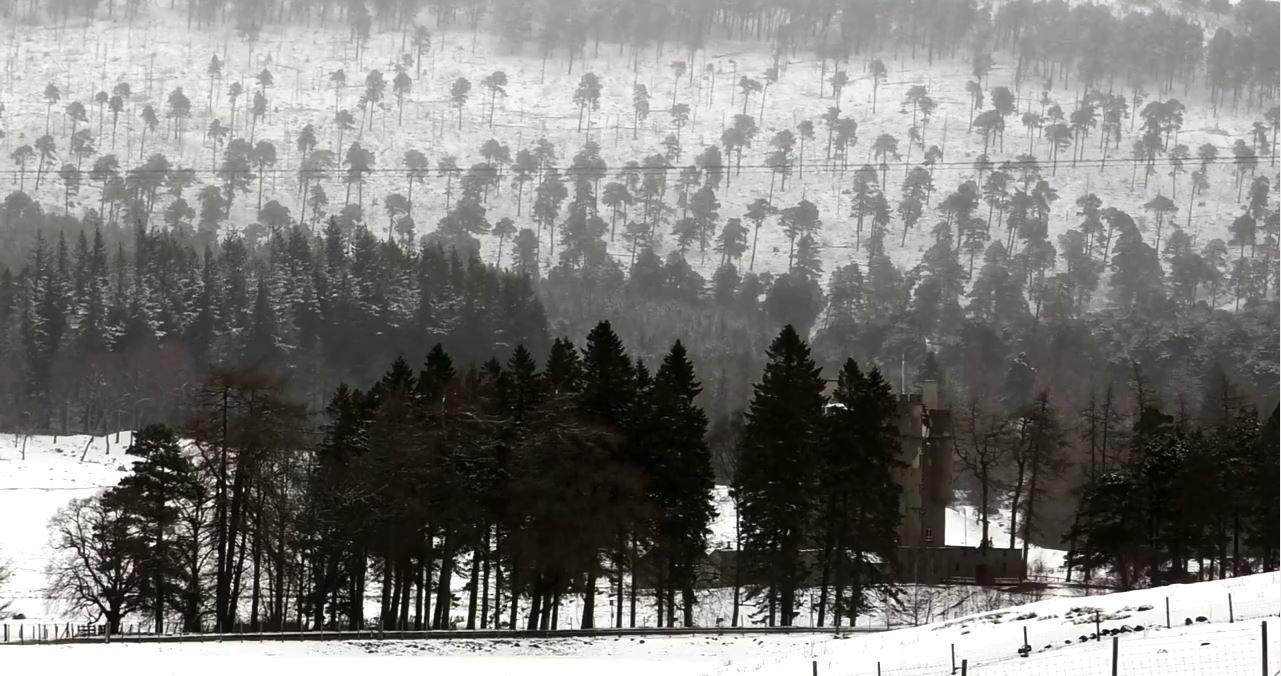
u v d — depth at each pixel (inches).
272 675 3041.3
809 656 2869.1
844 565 4562.0
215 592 4640.8
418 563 4355.3
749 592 4822.8
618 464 4247.0
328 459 4448.8
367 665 3233.3
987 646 2573.8
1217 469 4702.3
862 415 4586.6
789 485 4463.6
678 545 4407.0
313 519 4254.4
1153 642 2213.3
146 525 4318.4
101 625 4660.4
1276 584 2910.9
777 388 4552.2
